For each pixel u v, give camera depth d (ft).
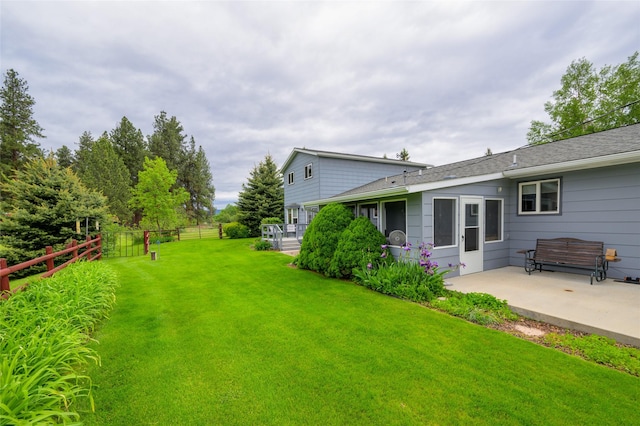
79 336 9.53
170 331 12.76
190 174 126.52
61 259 31.55
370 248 22.35
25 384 5.69
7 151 78.84
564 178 22.06
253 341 11.64
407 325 13.05
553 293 16.63
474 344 11.04
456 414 7.23
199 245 52.24
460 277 21.58
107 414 7.32
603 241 20.02
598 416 7.03
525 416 7.09
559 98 72.54
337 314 14.67
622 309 13.67
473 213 23.29
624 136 22.27
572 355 10.14
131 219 95.50
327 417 7.20
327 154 47.85
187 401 7.86
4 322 8.72
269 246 44.50
